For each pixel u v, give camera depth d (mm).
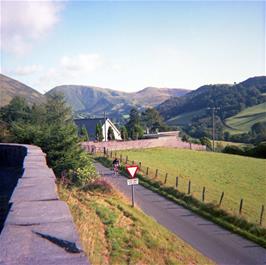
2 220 7246
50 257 2594
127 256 12008
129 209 19344
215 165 48844
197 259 14680
